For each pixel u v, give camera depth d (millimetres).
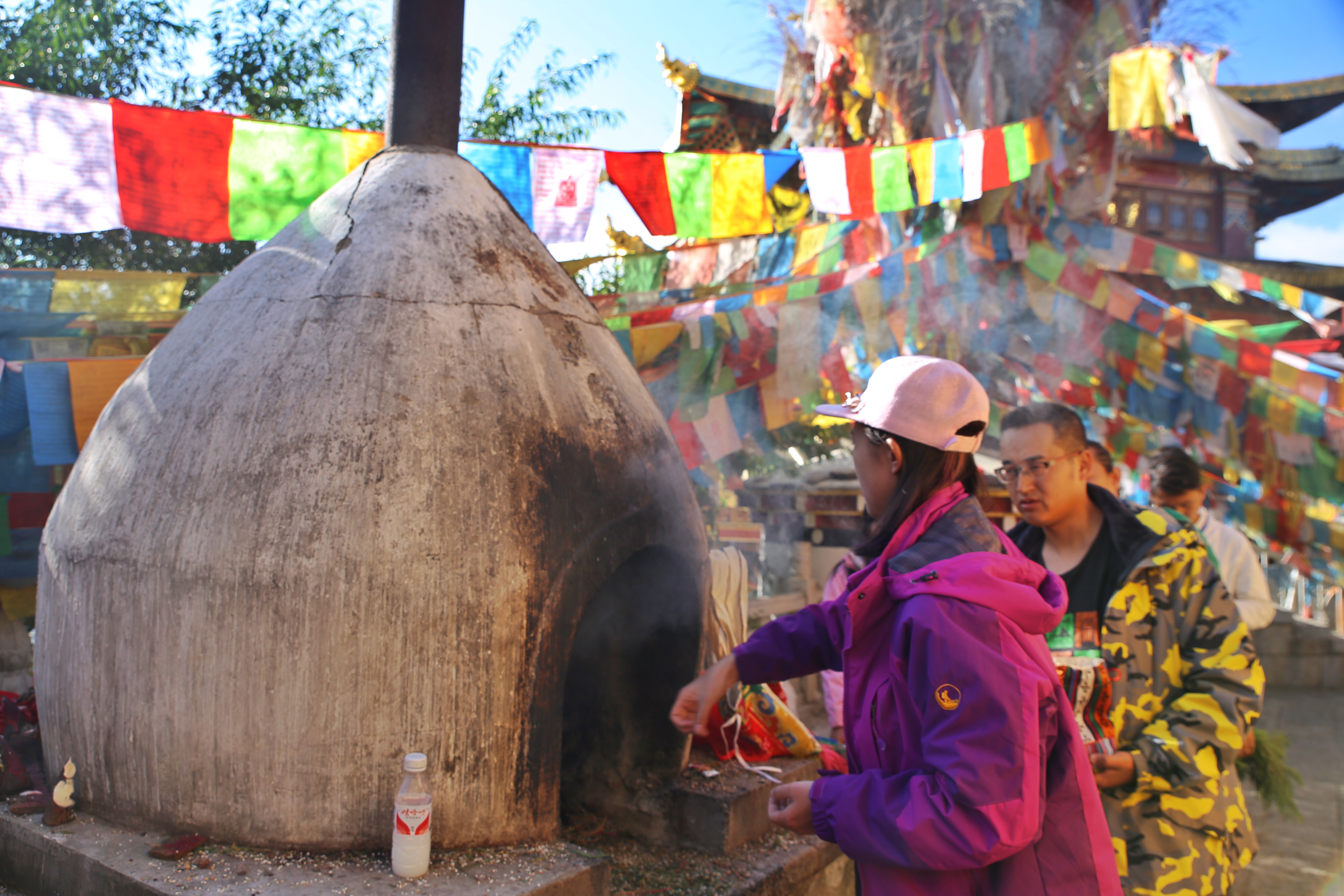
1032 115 4477
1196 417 5480
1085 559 2215
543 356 2225
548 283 2414
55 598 2119
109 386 2820
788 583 7074
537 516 2014
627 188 3178
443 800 1900
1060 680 1757
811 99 5184
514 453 2025
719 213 3340
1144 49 4234
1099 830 1308
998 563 1290
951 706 1206
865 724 1380
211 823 1902
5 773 2195
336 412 1951
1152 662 2078
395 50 2555
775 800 1481
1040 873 1271
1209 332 5062
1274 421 5246
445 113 2561
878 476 1499
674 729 2586
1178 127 4949
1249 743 2480
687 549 2439
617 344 2564
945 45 4535
